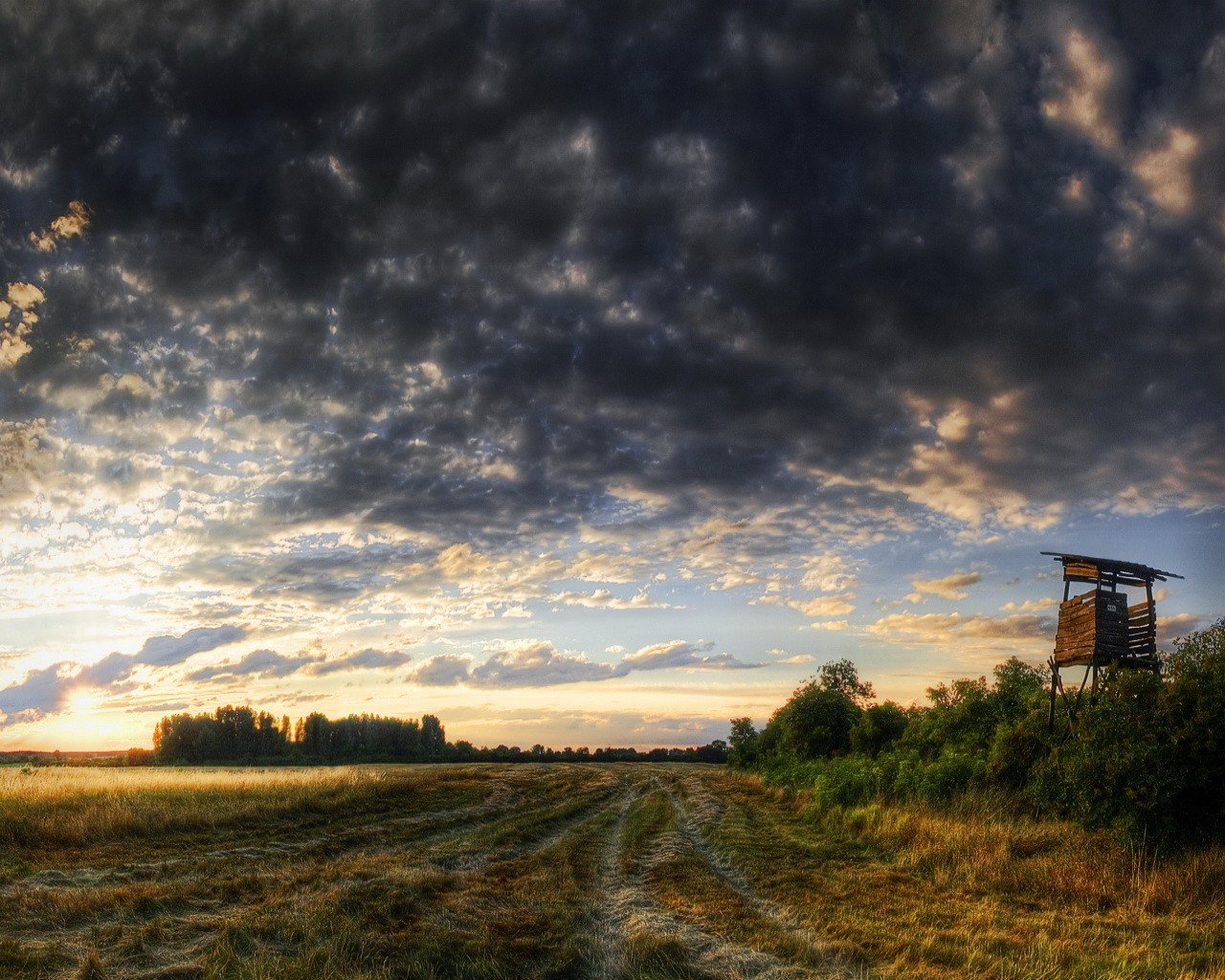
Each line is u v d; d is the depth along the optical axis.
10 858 18.62
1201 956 11.00
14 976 10.07
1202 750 17.19
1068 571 26.02
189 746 131.75
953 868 17.72
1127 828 17.20
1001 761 25.25
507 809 37.66
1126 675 21.03
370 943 11.24
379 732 149.38
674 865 19.58
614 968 10.95
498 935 12.16
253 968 10.07
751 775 62.34
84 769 58.00
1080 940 11.98
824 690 53.94
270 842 23.08
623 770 79.88
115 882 16.89
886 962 11.11
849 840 23.22
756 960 11.09
